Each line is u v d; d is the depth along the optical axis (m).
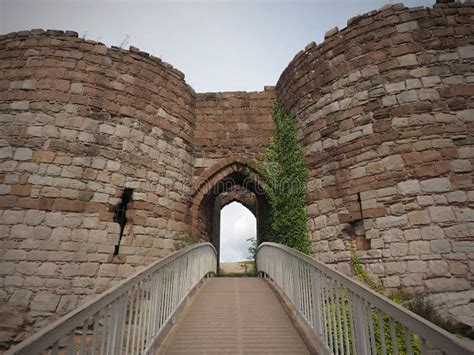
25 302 8.10
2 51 10.23
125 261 9.52
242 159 12.85
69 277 8.59
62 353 6.32
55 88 9.87
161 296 4.73
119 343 3.24
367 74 9.36
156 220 10.60
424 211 7.72
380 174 8.51
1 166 9.02
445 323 6.55
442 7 9.01
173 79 12.41
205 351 4.34
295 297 5.56
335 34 10.48
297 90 11.53
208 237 14.02
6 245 8.41
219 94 13.84
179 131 12.26
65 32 10.49
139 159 10.61
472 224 7.31
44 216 8.81
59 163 9.31
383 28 9.39
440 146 8.00
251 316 5.76
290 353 4.27
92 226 9.23
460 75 8.35
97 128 10.02
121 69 10.91
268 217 12.63
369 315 3.03
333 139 9.80
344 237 8.91
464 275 7.03
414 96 8.53
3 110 9.55
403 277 7.52
